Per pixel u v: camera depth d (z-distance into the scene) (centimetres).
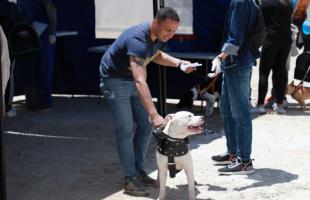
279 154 698
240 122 606
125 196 556
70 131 823
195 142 753
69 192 572
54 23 901
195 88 908
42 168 651
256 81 1213
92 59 1035
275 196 556
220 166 647
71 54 1039
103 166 658
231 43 566
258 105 916
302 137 777
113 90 534
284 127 830
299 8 1017
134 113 562
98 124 865
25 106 977
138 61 503
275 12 873
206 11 923
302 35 1005
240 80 588
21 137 790
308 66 939
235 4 567
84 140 775
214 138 775
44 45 908
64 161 678
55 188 584
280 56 900
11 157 694
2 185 470
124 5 946
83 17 1018
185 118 493
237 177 609
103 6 985
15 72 983
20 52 684
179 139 503
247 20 574
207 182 595
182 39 938
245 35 580
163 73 742
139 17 923
